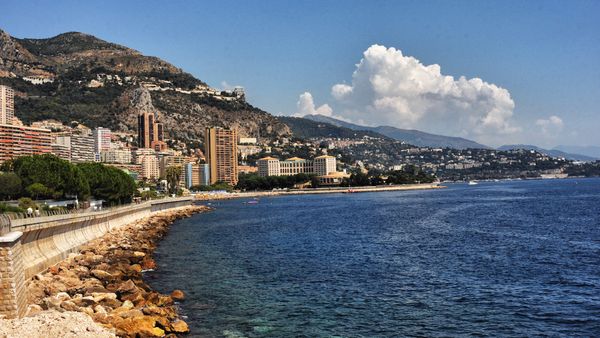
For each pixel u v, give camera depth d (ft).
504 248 286.25
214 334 144.46
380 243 320.50
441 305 172.55
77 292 164.35
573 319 155.33
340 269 236.84
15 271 124.67
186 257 278.05
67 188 444.96
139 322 134.31
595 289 188.75
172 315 156.25
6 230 130.82
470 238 332.39
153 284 207.51
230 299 181.98
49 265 199.72
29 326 108.58
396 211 600.39
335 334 145.18
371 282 208.03
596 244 296.10
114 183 523.70
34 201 398.01
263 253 289.94
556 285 196.24
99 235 325.21
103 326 127.65
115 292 168.55
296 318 159.33
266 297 184.85
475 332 146.10
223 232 412.16
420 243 315.58
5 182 412.77
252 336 143.23
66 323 111.75
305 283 207.62
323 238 354.33
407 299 180.55
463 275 217.36
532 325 150.92
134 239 331.77
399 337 142.72
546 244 298.97
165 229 428.97
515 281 204.03
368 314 163.53
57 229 228.43
